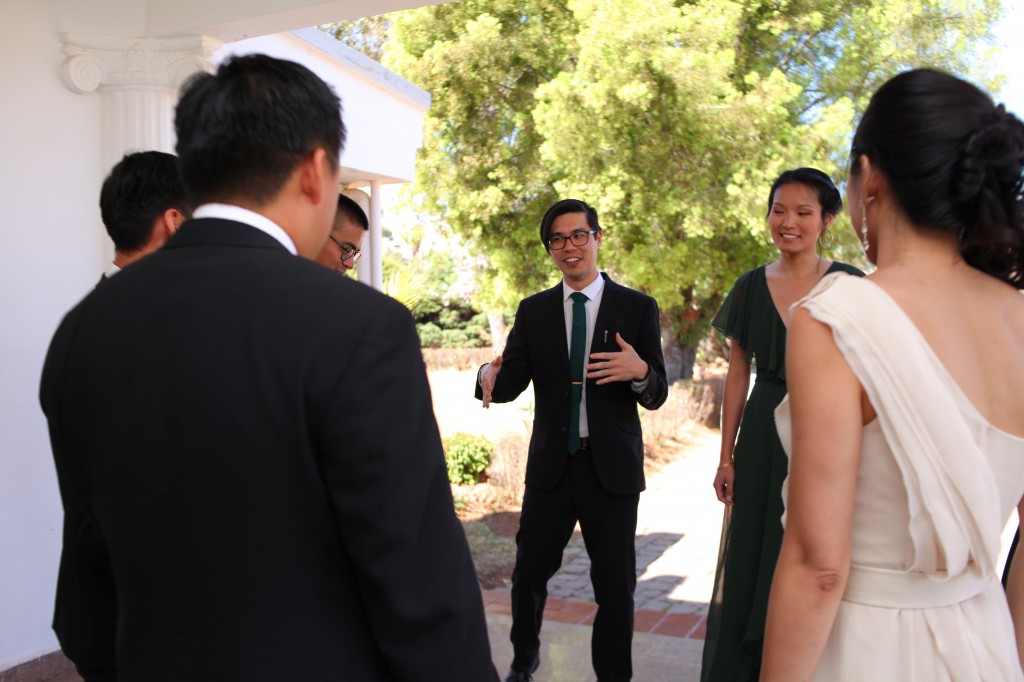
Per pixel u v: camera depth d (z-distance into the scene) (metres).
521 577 3.15
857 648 1.19
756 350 2.74
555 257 3.10
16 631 3.24
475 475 7.88
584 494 3.02
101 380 1.04
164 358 1.01
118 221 1.78
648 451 9.66
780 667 1.19
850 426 1.14
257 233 1.10
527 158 11.68
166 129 3.55
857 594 1.20
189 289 1.04
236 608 0.99
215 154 1.10
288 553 1.00
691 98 9.61
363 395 0.99
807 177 2.66
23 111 3.27
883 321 1.13
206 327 1.01
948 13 10.78
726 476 2.96
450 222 12.28
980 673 1.17
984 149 1.12
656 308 3.11
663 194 10.16
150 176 1.78
